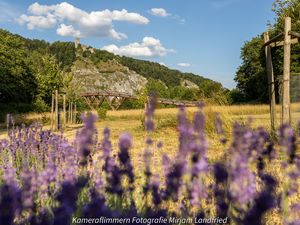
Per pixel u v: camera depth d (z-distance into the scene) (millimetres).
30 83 51250
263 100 56938
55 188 2885
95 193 2436
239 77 62969
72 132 15695
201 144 2062
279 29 39062
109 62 198875
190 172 2164
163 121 14102
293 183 2555
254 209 1572
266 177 2562
